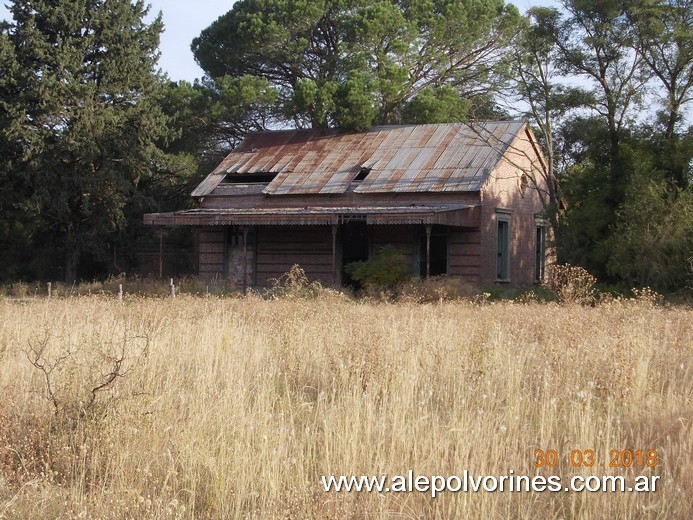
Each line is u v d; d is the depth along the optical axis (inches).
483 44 1812.3
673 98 1272.1
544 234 1551.4
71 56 1605.6
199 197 1525.6
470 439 284.7
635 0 1274.6
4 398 351.3
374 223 1245.1
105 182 1641.2
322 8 1697.8
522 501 255.8
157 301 868.6
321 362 455.5
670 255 1135.6
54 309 705.0
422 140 1476.4
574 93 1336.1
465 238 1325.0
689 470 263.1
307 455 293.3
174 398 356.5
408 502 255.3
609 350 443.2
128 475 280.8
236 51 1745.8
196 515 261.3
